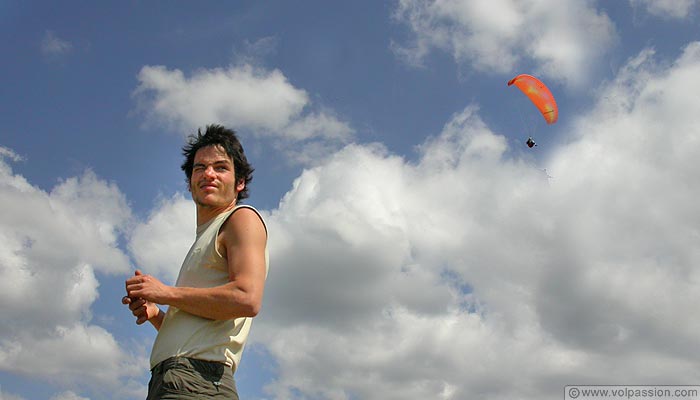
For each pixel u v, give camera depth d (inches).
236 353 171.5
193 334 164.4
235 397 168.6
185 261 179.2
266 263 174.1
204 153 186.2
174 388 159.3
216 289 161.8
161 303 160.6
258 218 175.9
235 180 189.6
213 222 178.1
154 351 169.0
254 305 161.5
